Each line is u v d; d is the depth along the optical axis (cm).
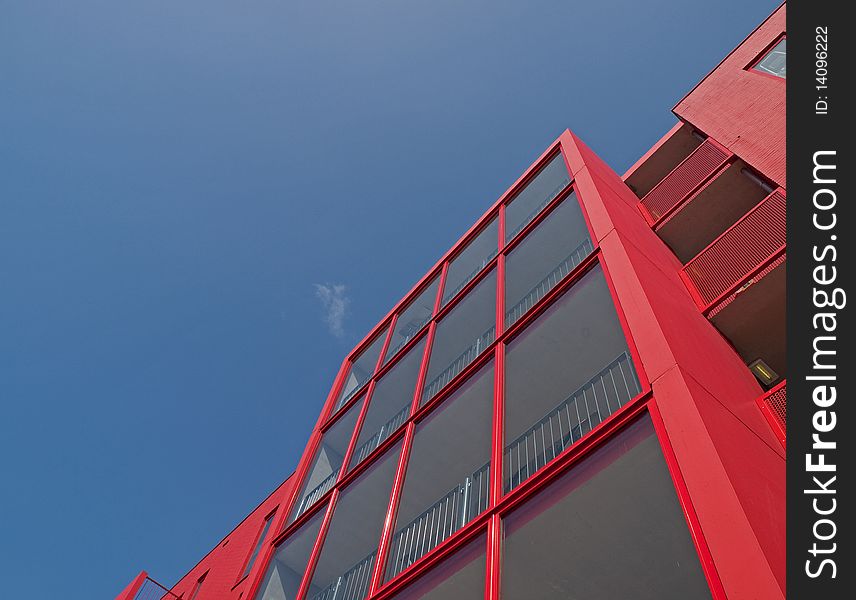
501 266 1294
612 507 576
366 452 1364
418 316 1672
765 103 1202
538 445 938
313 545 1165
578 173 1255
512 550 622
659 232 1216
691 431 478
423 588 679
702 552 397
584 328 874
